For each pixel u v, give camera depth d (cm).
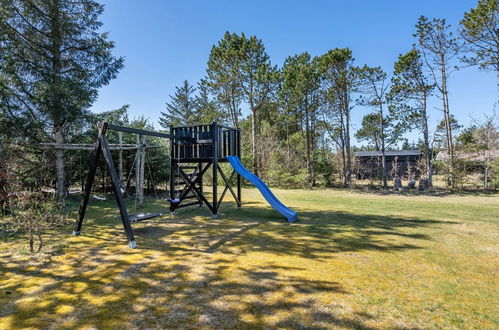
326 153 2231
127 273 356
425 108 1792
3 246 473
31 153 989
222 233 582
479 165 1673
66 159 1084
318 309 265
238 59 1920
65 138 1020
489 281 337
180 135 820
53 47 1026
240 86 2044
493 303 280
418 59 1745
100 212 844
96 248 467
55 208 838
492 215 816
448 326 238
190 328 234
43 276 346
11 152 843
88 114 1079
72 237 540
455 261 409
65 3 1031
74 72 1089
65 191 1086
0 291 304
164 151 1480
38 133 920
